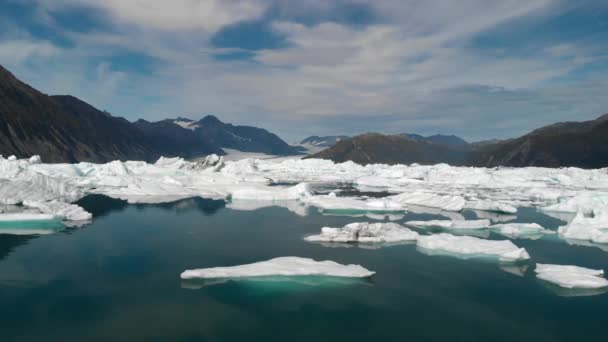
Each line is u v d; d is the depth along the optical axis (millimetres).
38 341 15844
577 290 22234
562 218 46656
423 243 30953
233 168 104875
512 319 18656
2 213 40375
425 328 17766
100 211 46188
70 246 29859
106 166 81438
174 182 70062
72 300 19844
